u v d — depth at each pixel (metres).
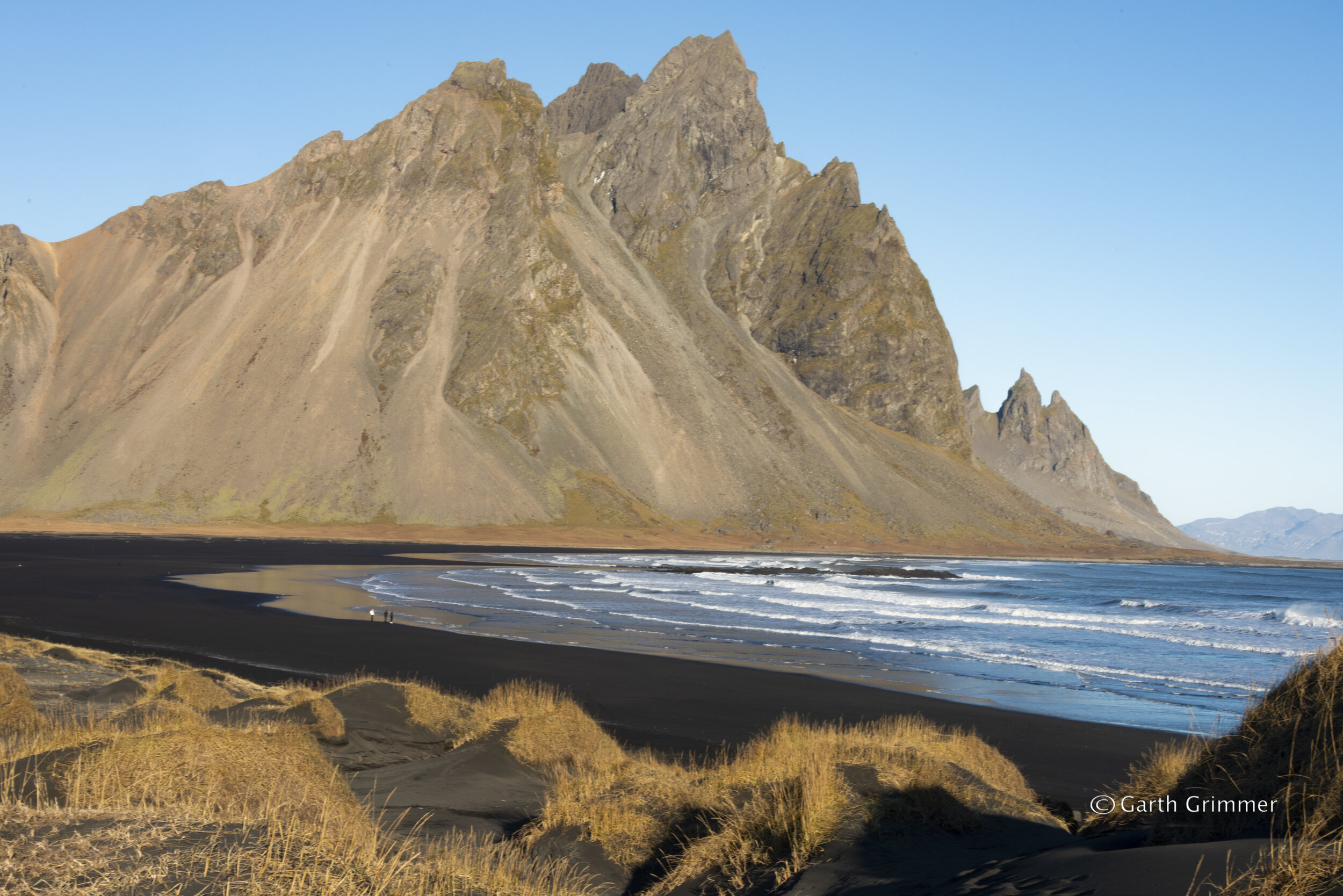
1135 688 24.16
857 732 12.66
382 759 12.28
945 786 8.72
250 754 7.77
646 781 9.57
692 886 7.33
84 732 9.76
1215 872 4.78
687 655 29.05
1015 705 21.50
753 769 10.11
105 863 4.34
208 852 4.72
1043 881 5.50
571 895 6.80
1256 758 6.45
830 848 7.23
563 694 20.81
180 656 24.97
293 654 26.02
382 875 5.04
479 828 9.04
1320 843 4.82
